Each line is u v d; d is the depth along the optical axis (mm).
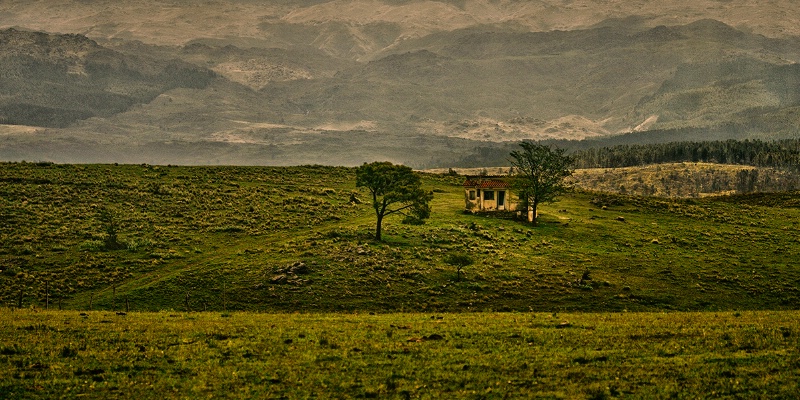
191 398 41969
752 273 132125
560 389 43000
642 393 42000
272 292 108250
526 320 72000
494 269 125250
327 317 75688
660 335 59500
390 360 50312
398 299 107938
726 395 41594
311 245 133125
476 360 50000
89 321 68812
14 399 41344
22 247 127500
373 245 134625
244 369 48094
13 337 57625
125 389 43656
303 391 43094
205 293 107812
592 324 67312
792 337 56656
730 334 58312
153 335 60344
